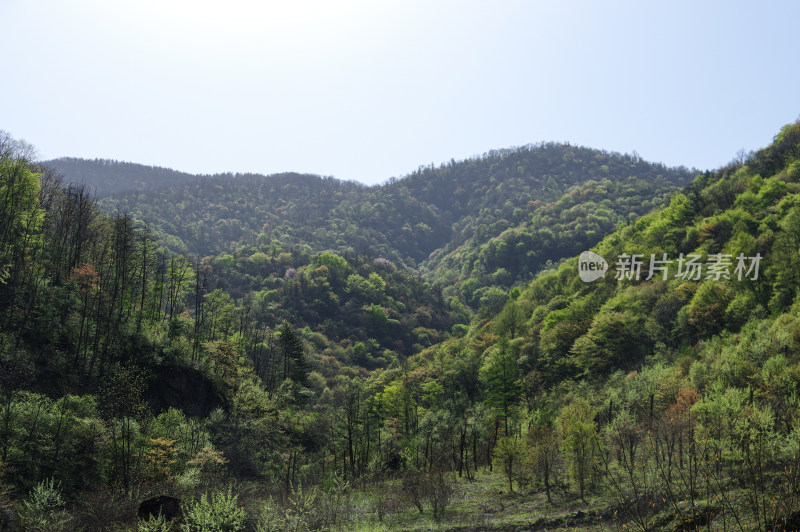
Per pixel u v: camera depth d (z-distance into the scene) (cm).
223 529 2677
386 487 4597
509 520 3177
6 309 5350
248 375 7894
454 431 6209
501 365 7194
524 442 4431
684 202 13575
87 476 3925
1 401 4094
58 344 5428
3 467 3434
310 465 5778
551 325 11119
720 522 1415
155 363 6100
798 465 1277
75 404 4444
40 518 3023
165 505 2691
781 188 11675
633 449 3388
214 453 4662
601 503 3073
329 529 3162
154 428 4706
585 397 7294
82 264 6662
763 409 2930
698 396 4816
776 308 7288
